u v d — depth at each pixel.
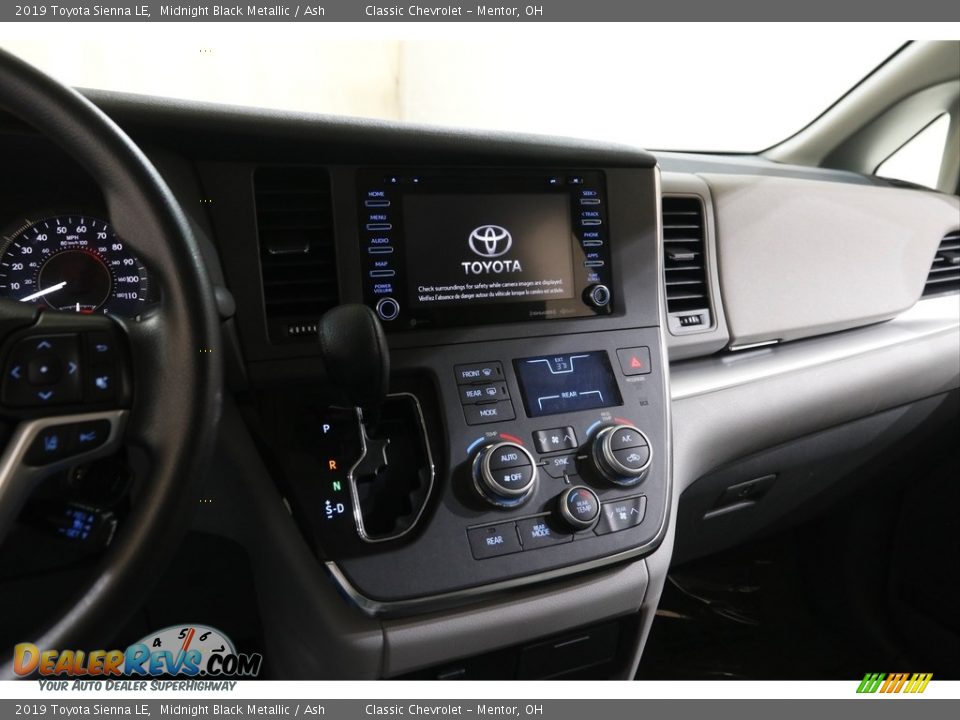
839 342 1.30
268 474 0.78
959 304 1.50
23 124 0.69
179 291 0.58
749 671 1.44
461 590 0.78
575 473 0.86
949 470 1.43
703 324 1.15
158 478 0.57
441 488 0.81
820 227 1.27
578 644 0.87
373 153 0.83
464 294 0.87
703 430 1.06
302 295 0.82
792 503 1.39
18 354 0.55
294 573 0.75
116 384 0.57
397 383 0.84
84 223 0.75
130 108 0.74
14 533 0.70
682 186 1.13
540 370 0.88
